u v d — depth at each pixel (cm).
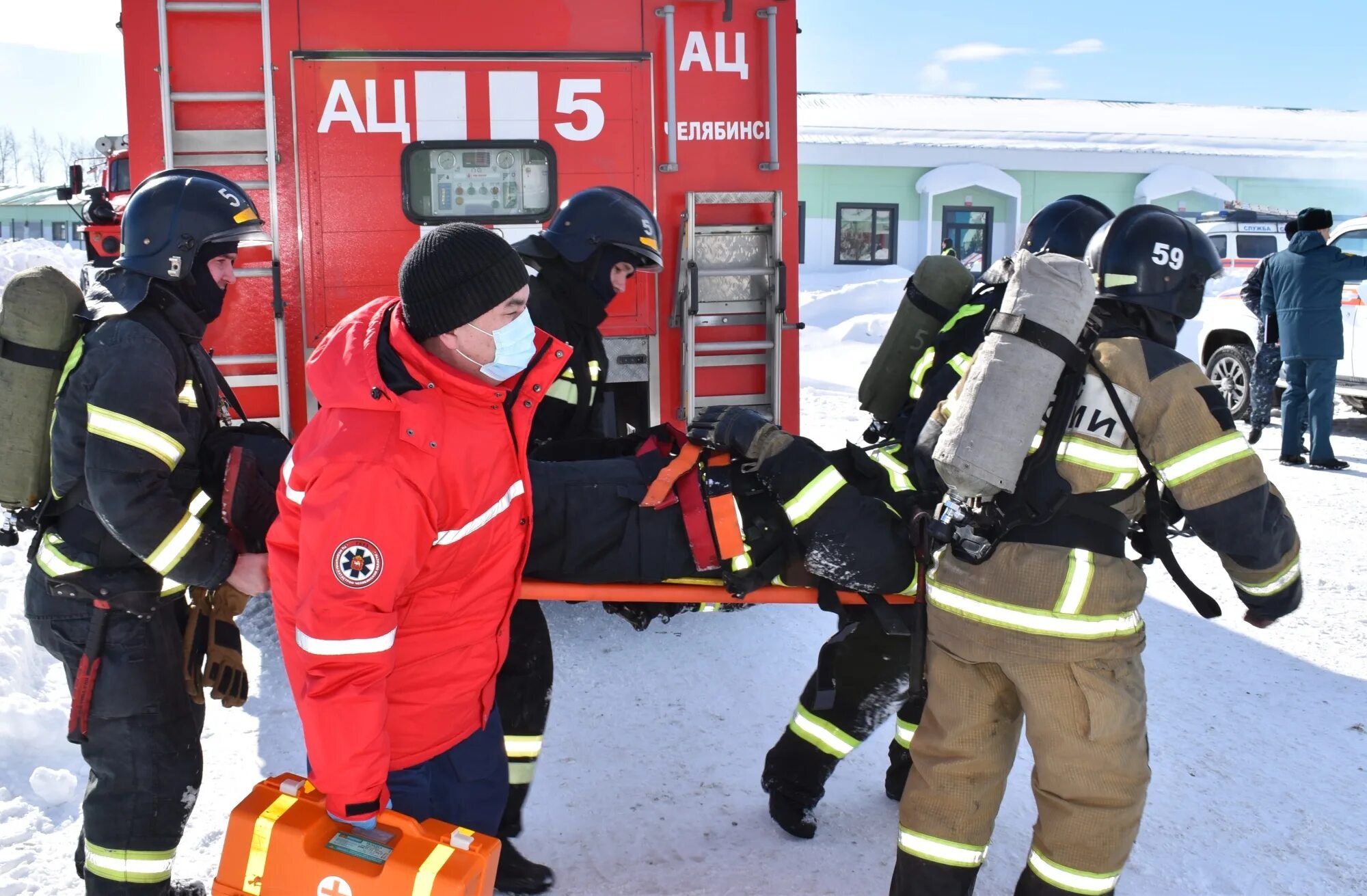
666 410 493
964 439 222
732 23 481
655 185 482
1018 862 302
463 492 195
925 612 253
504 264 189
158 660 234
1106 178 2984
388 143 462
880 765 361
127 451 216
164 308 236
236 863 191
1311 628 488
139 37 445
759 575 267
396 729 210
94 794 235
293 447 196
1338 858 304
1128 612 227
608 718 390
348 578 181
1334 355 793
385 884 181
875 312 2153
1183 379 219
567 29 471
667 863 298
